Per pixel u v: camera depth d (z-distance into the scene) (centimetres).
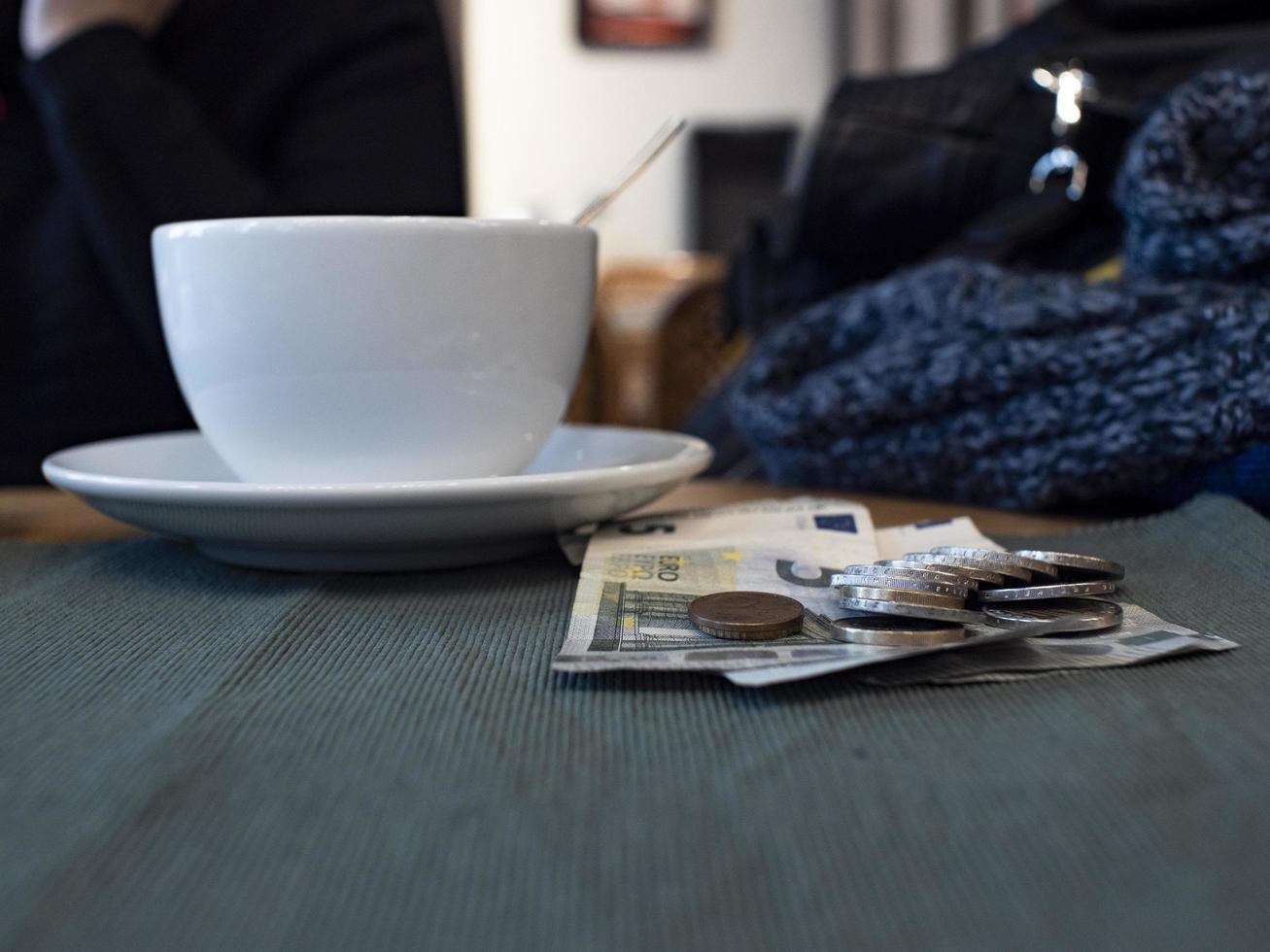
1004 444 53
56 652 31
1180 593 36
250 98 106
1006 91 94
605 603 34
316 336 39
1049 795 20
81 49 93
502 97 415
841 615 33
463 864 18
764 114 419
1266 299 48
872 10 371
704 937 16
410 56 110
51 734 24
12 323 99
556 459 55
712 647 29
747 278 117
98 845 19
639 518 46
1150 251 52
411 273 39
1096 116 79
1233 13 96
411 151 108
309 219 38
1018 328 52
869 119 99
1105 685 27
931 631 29
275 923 17
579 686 28
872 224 98
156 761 22
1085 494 52
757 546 41
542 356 43
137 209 94
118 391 101
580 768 22
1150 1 98
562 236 42
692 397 158
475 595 38
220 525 38
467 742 24
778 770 22
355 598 37
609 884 18
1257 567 38
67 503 60
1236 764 21
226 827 20
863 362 57
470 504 37
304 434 42
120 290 96
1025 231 80
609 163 423
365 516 36
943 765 22
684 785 21
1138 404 49
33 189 101
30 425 100
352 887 18
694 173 403
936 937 16
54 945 16
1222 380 47
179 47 106
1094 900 17
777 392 62
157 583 39
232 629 33
